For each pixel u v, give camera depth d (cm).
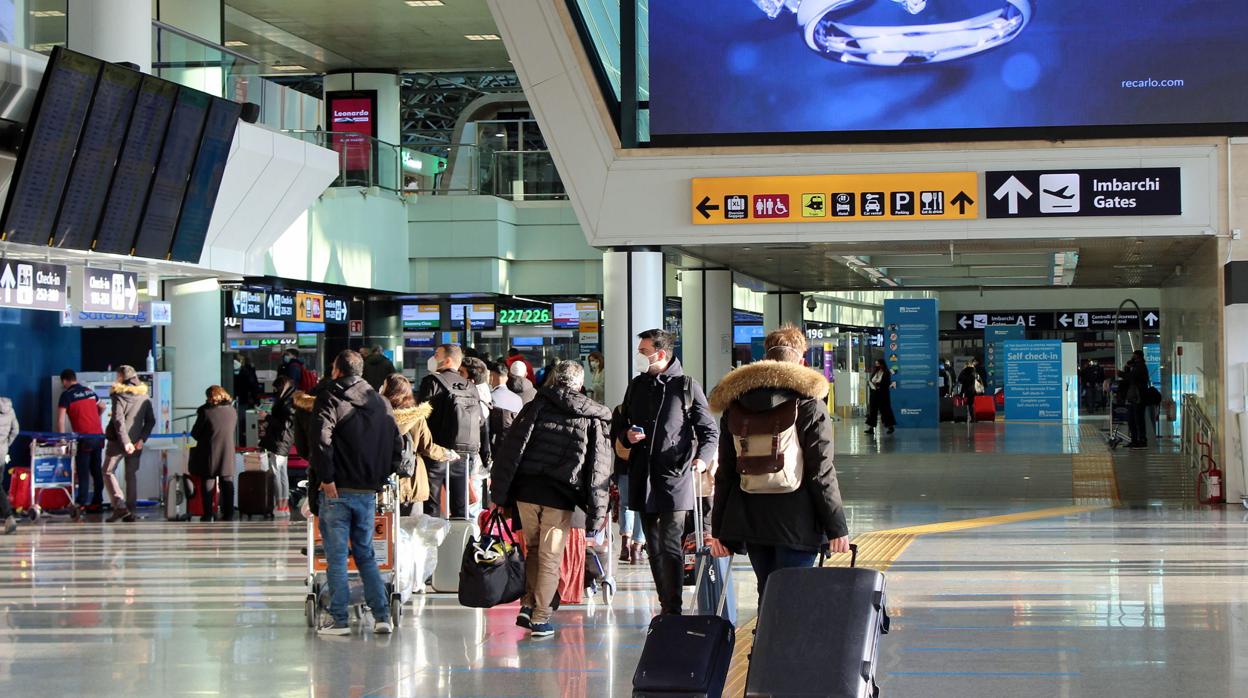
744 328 2797
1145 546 1284
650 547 855
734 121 1681
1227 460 1666
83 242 1473
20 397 1912
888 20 1655
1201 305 1839
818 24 1666
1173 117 1623
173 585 1131
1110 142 1634
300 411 980
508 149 3256
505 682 739
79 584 1141
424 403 1056
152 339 2056
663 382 855
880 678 730
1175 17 1619
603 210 1712
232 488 1739
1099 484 1920
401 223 3077
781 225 1680
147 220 1565
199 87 1777
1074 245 1784
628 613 966
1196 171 1625
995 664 762
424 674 762
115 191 1489
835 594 554
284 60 3622
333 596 891
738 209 1684
